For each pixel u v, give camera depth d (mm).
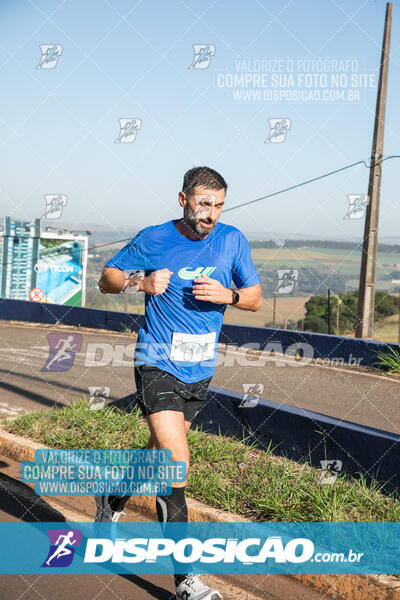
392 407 7625
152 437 2883
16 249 40312
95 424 5152
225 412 5008
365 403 7836
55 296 42562
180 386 2854
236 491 3764
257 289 2984
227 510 3557
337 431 4074
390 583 2762
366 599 2820
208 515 3514
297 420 4379
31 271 40656
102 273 3047
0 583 2949
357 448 3949
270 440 4602
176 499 2762
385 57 13859
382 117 13695
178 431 2791
